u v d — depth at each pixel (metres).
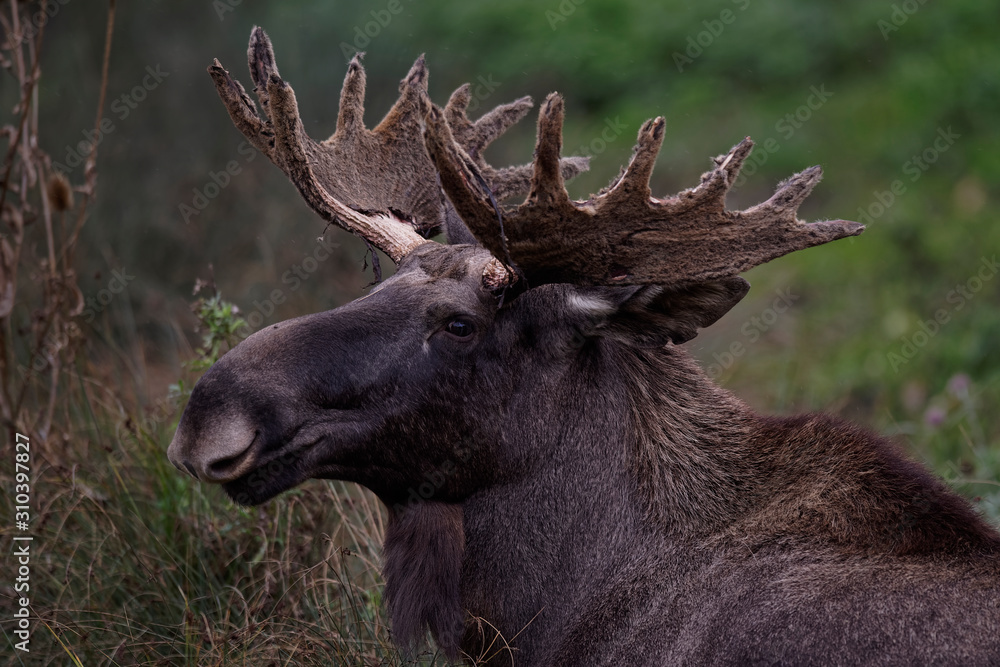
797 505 8.97
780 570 8.61
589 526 9.21
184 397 12.70
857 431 9.30
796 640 8.17
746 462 9.27
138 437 12.79
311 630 10.45
